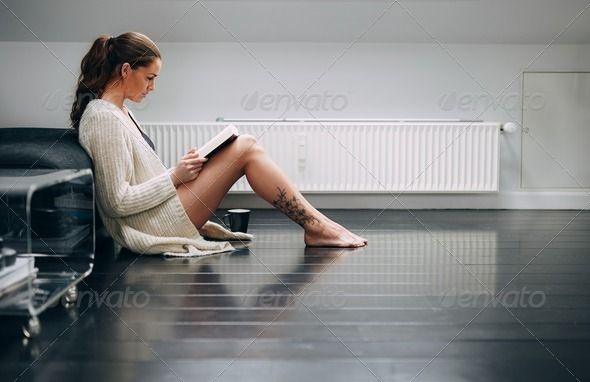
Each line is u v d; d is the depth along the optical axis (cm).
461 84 386
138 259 239
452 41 382
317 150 377
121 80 242
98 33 367
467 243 273
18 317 165
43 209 202
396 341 146
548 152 393
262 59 382
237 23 370
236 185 379
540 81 388
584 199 394
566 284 202
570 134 392
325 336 150
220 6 360
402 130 378
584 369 130
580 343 146
